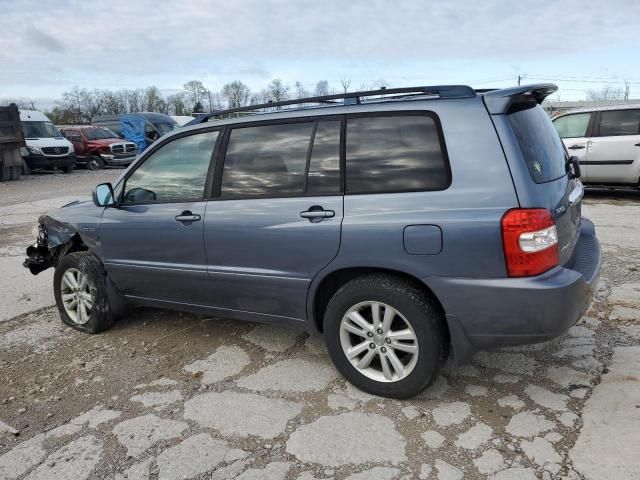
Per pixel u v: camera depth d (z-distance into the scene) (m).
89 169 23.64
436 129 3.01
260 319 3.72
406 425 2.95
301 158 3.40
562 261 3.04
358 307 3.20
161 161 4.03
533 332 2.81
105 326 4.46
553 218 2.85
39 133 21.16
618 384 3.24
